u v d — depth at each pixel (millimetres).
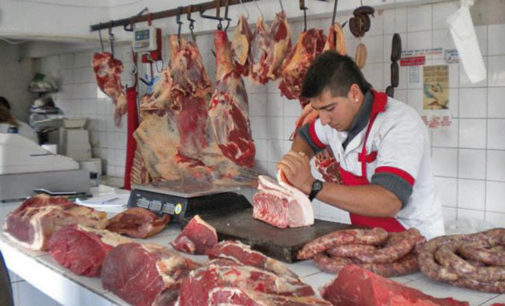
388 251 1905
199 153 3998
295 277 1688
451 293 1732
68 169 3863
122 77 5621
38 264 2293
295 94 3395
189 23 4477
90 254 2066
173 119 4117
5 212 3275
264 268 1736
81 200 3494
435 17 3283
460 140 3266
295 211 2408
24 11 4527
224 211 2787
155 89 4004
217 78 3715
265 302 1323
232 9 4145
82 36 4863
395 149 2387
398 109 2525
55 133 6184
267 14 3914
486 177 3186
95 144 6199
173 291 1703
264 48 3439
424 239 2006
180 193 2758
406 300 1480
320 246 2010
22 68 6738
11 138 3648
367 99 2551
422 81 3379
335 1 3162
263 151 4367
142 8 4727
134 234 2549
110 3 5000
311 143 3080
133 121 4648
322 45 3287
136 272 1780
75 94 6383
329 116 2504
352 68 2471
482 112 3160
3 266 1821
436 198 2627
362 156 2611
